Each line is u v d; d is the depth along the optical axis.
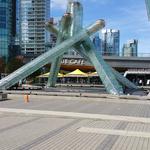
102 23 43.69
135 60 96.19
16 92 37.25
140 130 15.26
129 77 94.44
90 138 13.35
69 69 90.38
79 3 45.50
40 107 24.53
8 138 13.10
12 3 124.75
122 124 17.00
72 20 45.03
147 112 22.50
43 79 89.31
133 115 20.70
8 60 106.56
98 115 20.09
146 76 95.44
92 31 44.09
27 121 17.59
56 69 49.41
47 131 14.76
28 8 131.00
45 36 129.62
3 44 117.38
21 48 130.12
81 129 15.28
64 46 43.59
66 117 19.20
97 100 31.44
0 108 23.09
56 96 33.72
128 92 43.22
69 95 34.66
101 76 42.59
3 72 96.62
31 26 130.62
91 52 44.09
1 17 116.94
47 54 42.88
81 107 25.27
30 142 12.43
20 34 130.88
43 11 130.75
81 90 45.62
